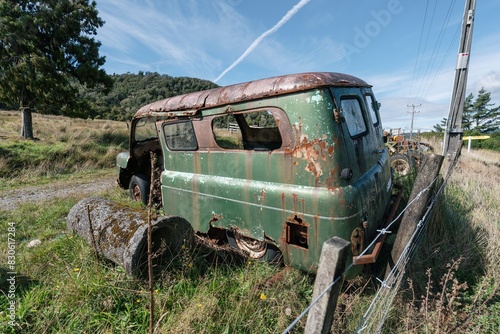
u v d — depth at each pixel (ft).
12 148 31.96
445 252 10.87
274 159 8.38
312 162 7.64
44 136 43.32
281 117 8.10
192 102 10.46
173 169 11.99
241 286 8.41
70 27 40.98
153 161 6.75
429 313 7.60
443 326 7.01
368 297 8.32
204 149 10.43
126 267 8.25
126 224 9.19
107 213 10.32
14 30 35.55
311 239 7.75
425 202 8.52
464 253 10.61
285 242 8.32
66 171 30.63
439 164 9.03
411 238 7.82
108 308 7.52
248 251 10.25
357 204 7.59
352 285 8.59
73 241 10.95
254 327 7.04
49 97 39.32
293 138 7.93
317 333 3.96
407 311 7.50
